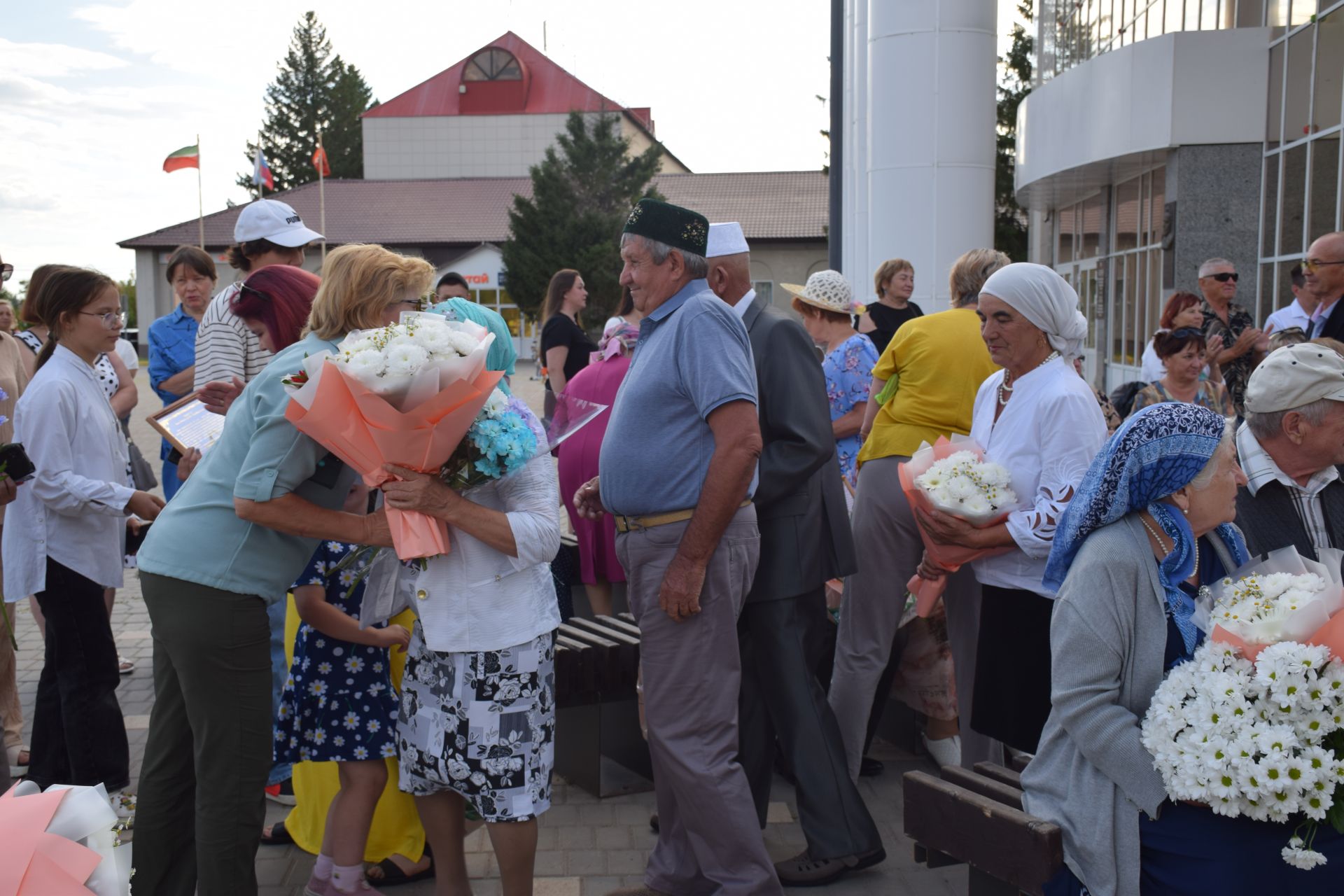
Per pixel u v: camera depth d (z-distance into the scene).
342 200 59.50
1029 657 3.32
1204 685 2.21
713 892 3.45
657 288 3.24
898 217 13.28
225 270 54.50
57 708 4.05
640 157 49.34
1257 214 12.97
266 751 2.92
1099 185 17.94
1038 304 3.29
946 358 4.05
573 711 4.48
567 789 4.48
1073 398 3.25
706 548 3.09
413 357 2.55
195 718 2.86
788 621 3.62
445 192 60.09
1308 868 2.15
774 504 3.58
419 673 3.00
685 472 3.16
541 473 3.02
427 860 3.69
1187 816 2.29
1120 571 2.37
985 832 2.52
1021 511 3.27
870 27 13.34
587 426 5.61
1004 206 38.62
